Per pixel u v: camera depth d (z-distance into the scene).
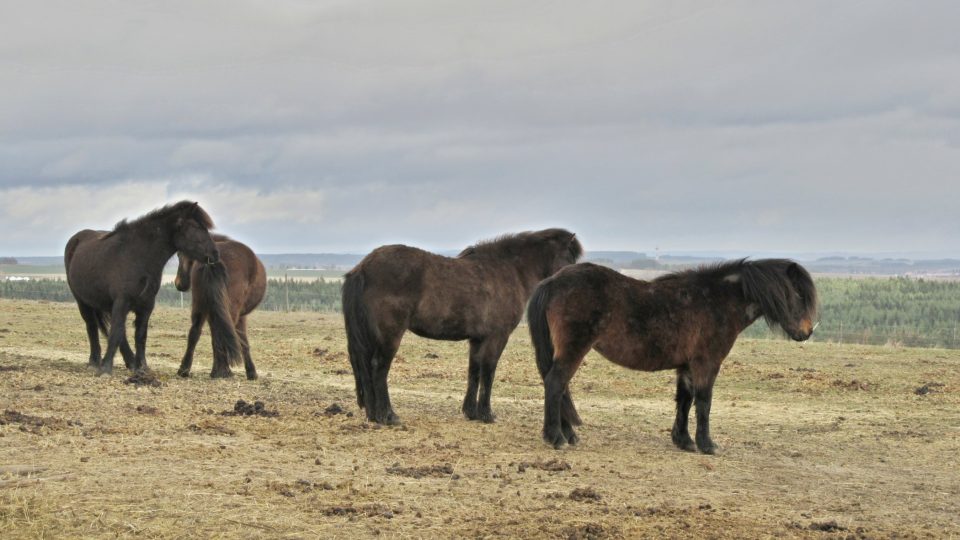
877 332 40.34
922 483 9.92
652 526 7.47
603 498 8.32
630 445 11.36
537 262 12.92
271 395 13.98
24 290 50.84
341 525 7.08
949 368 21.28
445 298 11.77
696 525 7.57
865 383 18.50
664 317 10.69
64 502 7.14
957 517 8.53
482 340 12.39
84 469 8.09
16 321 26.50
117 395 12.55
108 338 15.23
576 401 15.98
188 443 9.45
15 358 16.94
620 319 10.60
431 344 24.58
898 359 23.14
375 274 11.48
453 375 18.77
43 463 8.24
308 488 7.97
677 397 11.33
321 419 11.51
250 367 16.38
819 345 26.59
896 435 12.99
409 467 9.04
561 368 10.61
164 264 15.58
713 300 10.93
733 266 11.14
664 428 13.14
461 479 8.73
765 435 12.88
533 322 10.79
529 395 16.56
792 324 11.10
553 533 7.13
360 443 10.13
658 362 10.84
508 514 7.60
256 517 7.11
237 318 16.09
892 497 9.20
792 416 14.61
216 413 11.71
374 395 11.67
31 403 11.38
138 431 9.95
